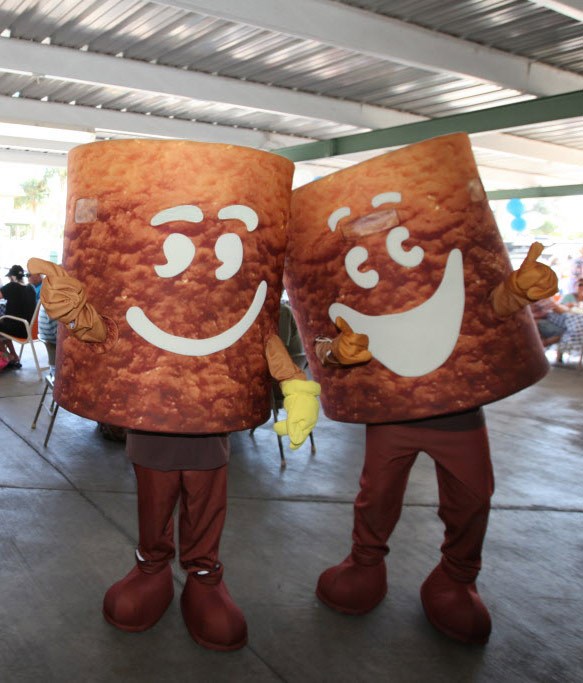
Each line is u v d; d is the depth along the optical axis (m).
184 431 2.04
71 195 2.18
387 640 2.47
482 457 2.38
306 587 2.85
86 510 3.64
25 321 7.25
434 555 3.17
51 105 9.09
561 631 2.57
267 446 4.98
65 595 2.73
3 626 2.50
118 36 6.71
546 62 7.35
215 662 2.32
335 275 2.30
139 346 2.03
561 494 4.13
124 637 2.45
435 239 2.18
